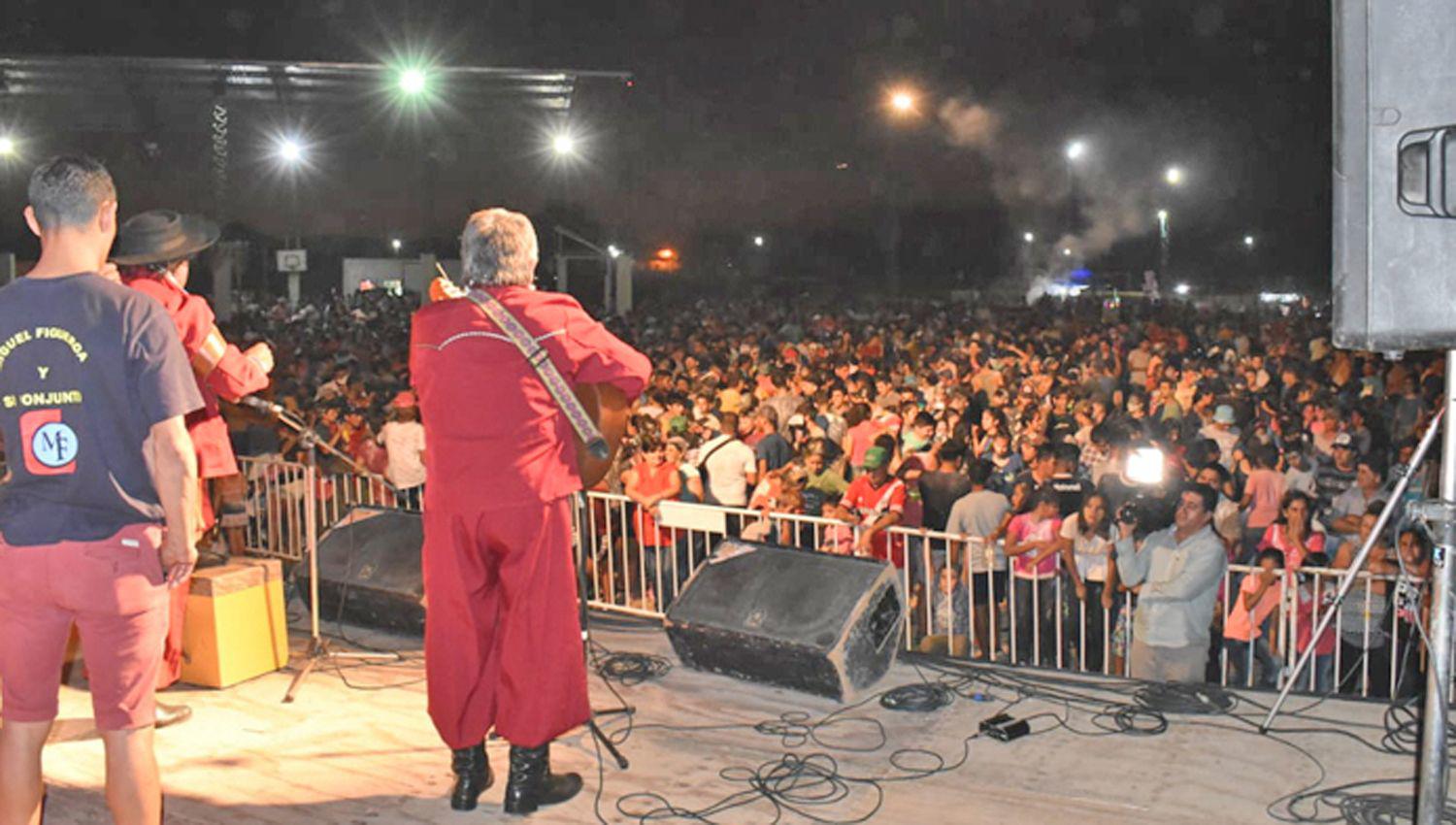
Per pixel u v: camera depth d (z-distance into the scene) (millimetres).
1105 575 7121
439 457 3881
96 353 3088
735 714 4898
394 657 5645
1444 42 2758
